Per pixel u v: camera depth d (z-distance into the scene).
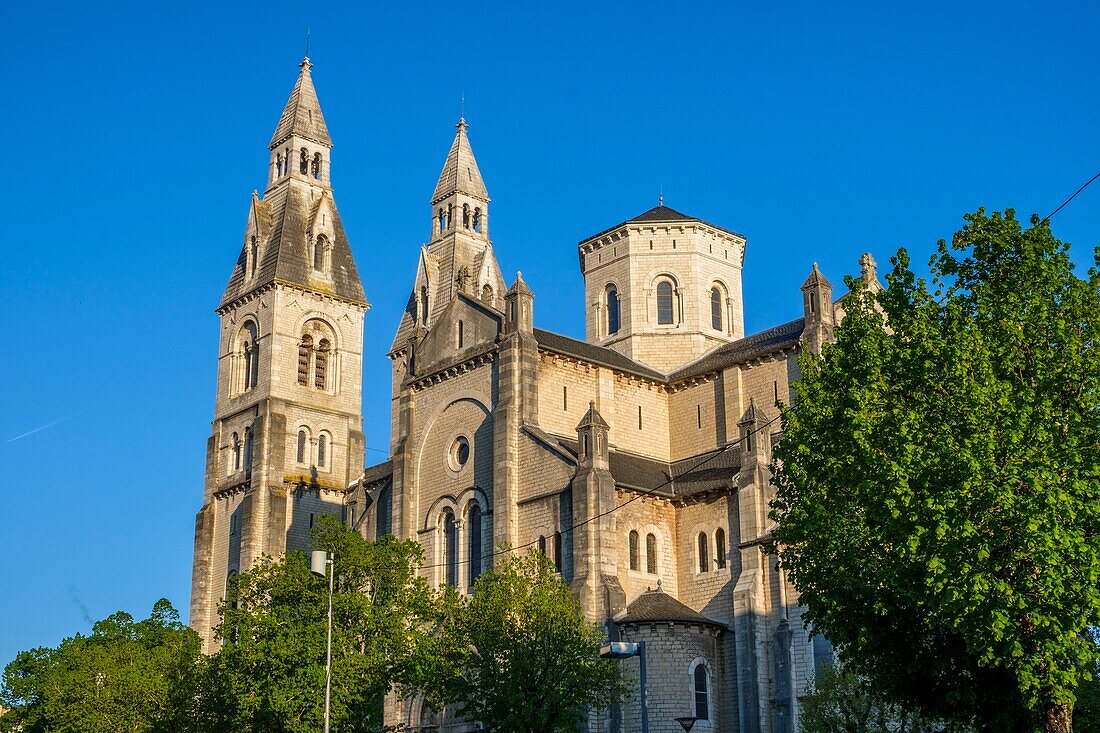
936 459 40.34
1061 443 40.50
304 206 118.12
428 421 85.88
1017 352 42.62
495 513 77.69
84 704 84.19
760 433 72.69
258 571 70.75
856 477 42.91
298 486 107.94
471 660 64.00
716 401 83.88
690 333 91.69
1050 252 44.75
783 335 82.12
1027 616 38.66
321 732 61.94
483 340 82.94
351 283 117.75
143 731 82.19
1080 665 43.62
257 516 104.88
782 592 69.00
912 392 43.94
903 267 47.16
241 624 65.94
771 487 71.56
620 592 71.00
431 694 65.88
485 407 81.31
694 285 92.75
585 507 72.25
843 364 46.59
